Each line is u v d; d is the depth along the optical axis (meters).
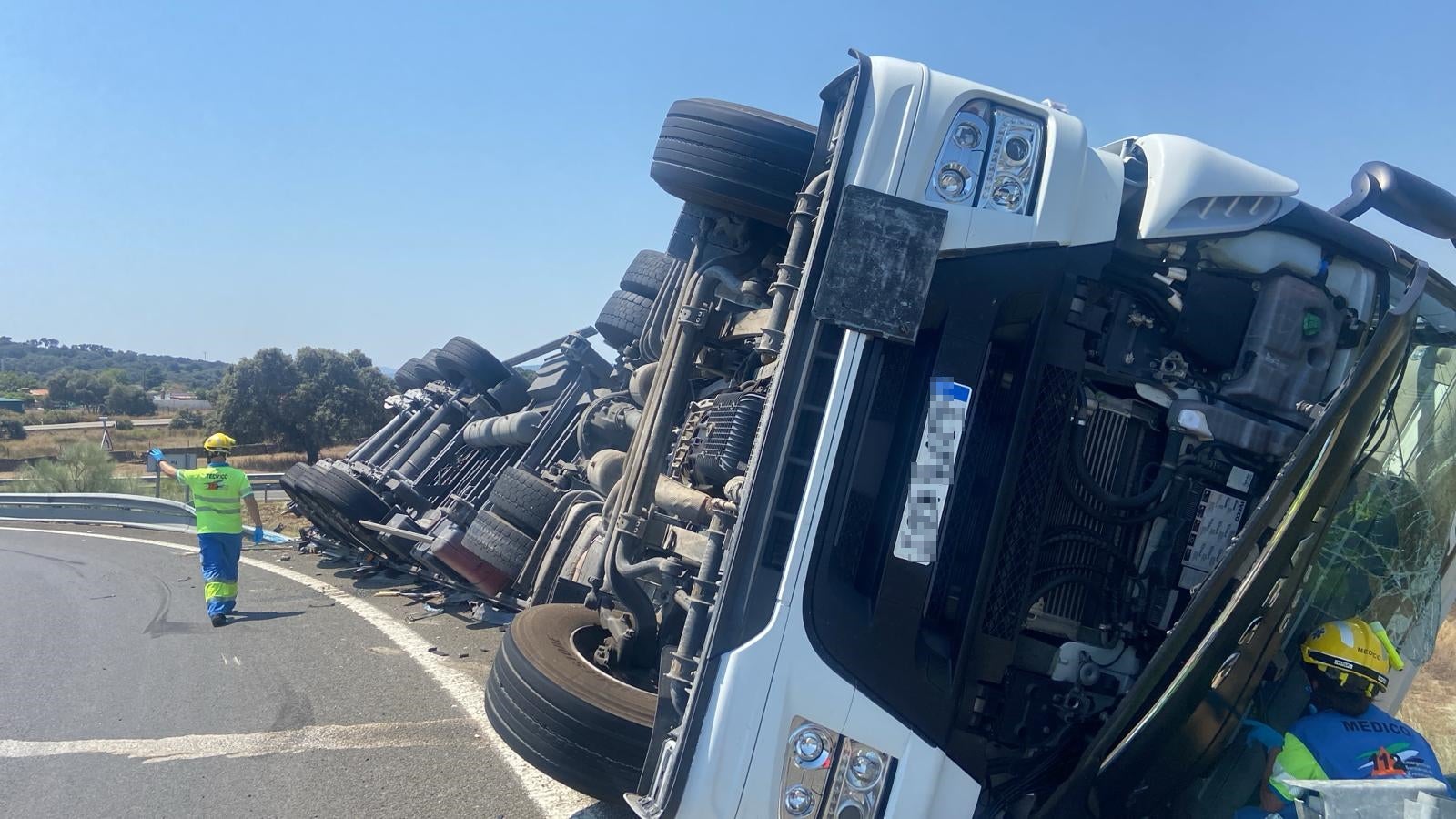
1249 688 3.36
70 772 4.79
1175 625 3.15
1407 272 3.62
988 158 3.17
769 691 2.88
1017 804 3.22
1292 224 3.48
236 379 45.25
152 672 6.65
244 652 7.23
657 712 3.10
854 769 2.93
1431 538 4.08
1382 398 3.25
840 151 3.11
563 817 4.29
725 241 4.48
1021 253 3.15
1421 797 2.57
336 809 4.36
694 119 4.20
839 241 3.03
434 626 8.22
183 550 13.86
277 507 20.12
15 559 12.81
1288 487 3.09
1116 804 3.29
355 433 46.06
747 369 4.65
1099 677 3.43
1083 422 3.42
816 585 2.94
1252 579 3.21
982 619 3.14
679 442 4.80
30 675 6.58
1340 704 3.43
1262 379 3.43
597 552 5.09
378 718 5.66
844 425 2.99
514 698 3.89
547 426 9.16
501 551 7.25
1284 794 3.14
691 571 4.04
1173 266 3.51
